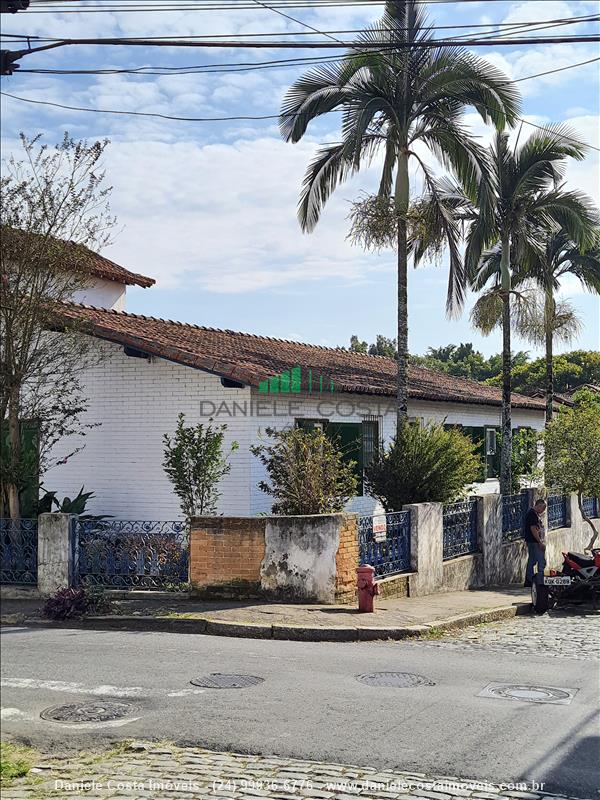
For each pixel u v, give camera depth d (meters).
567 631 13.07
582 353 54.28
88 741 6.92
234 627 11.62
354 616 12.41
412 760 6.43
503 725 7.27
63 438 18.12
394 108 19.78
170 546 13.63
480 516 19.50
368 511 20.42
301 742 6.81
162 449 17.22
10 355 14.92
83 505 16.20
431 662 9.96
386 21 19.45
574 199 24.78
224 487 16.50
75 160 15.45
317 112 19.64
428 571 16.50
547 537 23.95
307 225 20.61
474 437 26.94
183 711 7.63
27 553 14.05
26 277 15.08
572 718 7.52
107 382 17.75
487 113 19.66
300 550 13.30
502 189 25.00
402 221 19.83
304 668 9.39
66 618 12.40
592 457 24.03
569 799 5.77
